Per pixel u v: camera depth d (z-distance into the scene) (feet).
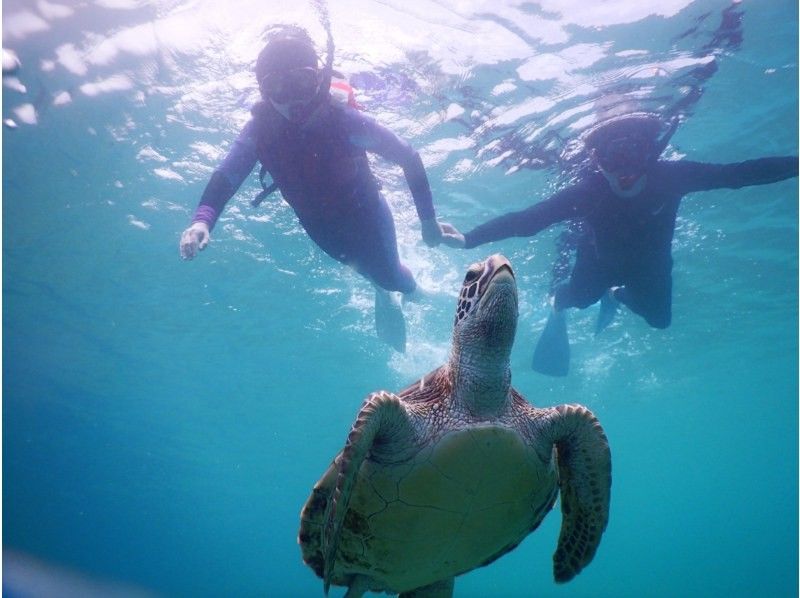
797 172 23.27
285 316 57.06
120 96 29.96
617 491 253.03
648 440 149.89
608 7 24.52
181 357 67.97
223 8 25.16
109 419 95.04
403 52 26.78
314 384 80.94
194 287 50.85
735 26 25.31
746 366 87.97
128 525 228.84
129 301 53.42
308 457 135.74
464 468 11.05
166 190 37.22
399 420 10.92
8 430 100.01
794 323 68.54
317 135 21.21
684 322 64.80
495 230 25.52
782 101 30.50
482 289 11.33
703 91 29.12
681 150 34.40
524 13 24.86
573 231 38.04
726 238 45.47
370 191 23.11
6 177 36.27
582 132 30.91
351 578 13.99
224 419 97.76
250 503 204.33
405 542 11.90
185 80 28.96
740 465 205.67
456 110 30.25
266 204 37.88
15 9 25.18
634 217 27.02
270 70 19.47
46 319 57.00
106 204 38.93
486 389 11.48
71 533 231.91
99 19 25.94
